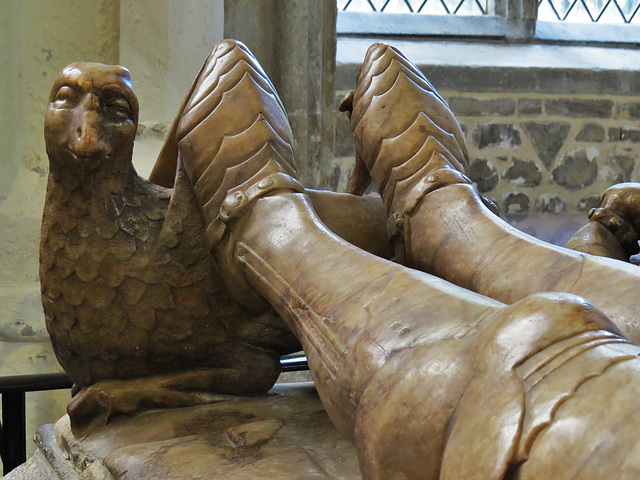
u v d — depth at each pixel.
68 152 1.33
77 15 2.53
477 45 4.27
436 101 1.55
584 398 0.97
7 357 2.52
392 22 4.19
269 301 1.33
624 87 4.23
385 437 1.07
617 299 1.18
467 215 1.39
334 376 1.15
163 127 2.56
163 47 2.57
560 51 4.34
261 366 1.53
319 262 1.27
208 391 1.51
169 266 1.45
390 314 1.14
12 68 2.46
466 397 1.03
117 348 1.45
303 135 3.42
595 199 4.30
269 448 1.34
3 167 2.47
